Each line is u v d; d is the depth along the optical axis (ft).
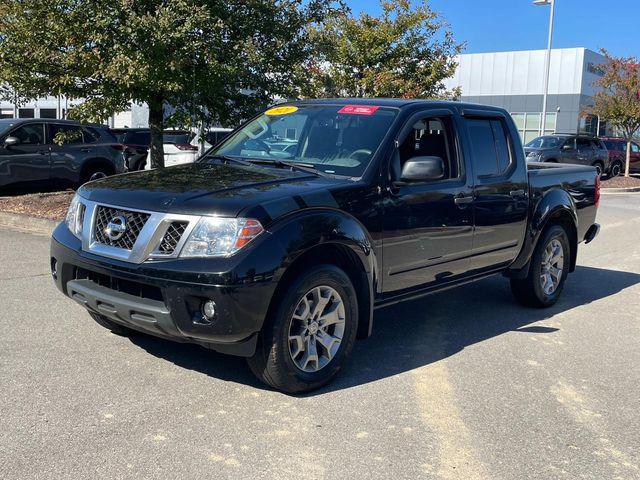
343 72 55.31
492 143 19.35
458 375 15.84
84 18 29.30
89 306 14.32
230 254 12.53
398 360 16.71
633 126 90.48
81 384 14.10
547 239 21.71
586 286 26.78
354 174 15.40
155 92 32.73
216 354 16.28
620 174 96.73
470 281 18.94
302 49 35.94
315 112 18.04
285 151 17.42
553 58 142.92
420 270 16.76
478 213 18.20
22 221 33.40
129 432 12.03
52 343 16.56
